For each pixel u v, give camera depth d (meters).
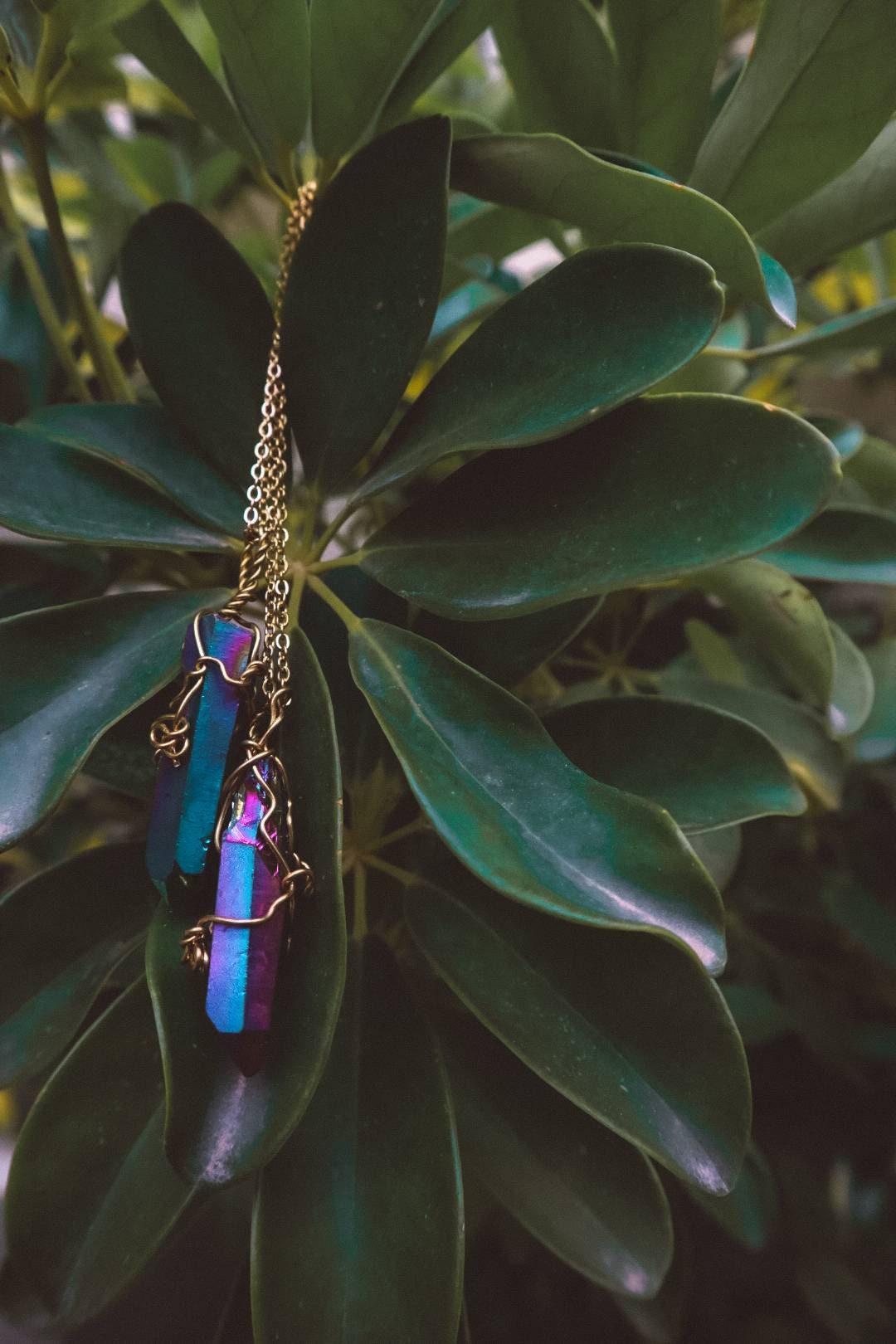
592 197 0.21
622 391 0.19
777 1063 0.39
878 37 0.22
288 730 0.20
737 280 0.21
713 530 0.18
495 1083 0.23
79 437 0.23
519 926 0.21
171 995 0.18
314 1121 0.20
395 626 0.21
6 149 0.35
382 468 0.21
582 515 0.20
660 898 0.18
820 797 0.30
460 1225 0.19
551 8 0.25
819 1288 0.36
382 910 0.25
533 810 0.19
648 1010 0.20
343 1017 0.21
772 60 0.23
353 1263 0.19
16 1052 0.22
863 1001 0.40
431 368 0.34
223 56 0.25
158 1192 0.21
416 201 0.21
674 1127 0.19
